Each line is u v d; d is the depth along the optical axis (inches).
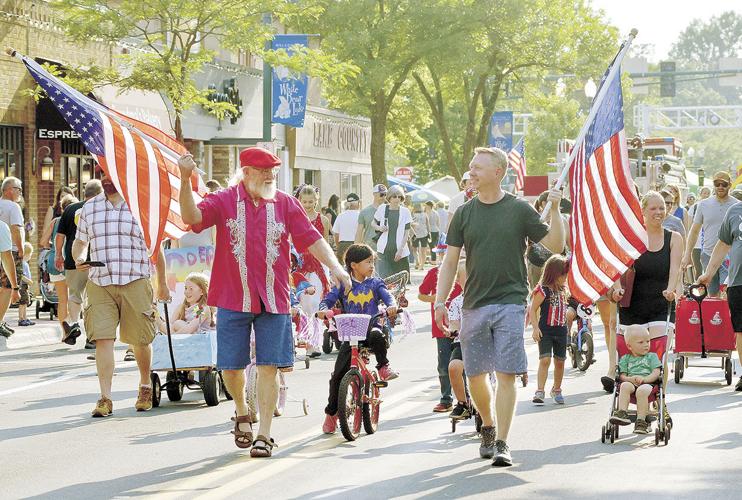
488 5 3063.5
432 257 3462.1
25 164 1883.6
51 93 783.1
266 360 690.8
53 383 1036.5
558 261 913.5
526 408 900.6
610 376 982.4
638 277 829.2
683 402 928.3
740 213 991.6
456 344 788.0
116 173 792.9
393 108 3646.7
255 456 697.0
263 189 687.1
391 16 2930.6
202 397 956.6
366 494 599.8
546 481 631.8
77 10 1780.3
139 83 1793.8
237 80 2672.2
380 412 870.4
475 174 672.4
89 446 737.6
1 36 1815.9
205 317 923.4
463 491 606.9
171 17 1791.3
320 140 3348.9
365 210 1402.6
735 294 989.8
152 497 593.6
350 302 792.9
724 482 629.9
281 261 688.4
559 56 3412.9
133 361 1189.7
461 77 3425.2
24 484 628.1
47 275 1540.4
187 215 671.1
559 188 673.6
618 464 679.1
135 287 865.5
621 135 772.0
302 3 1995.6
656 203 830.5
